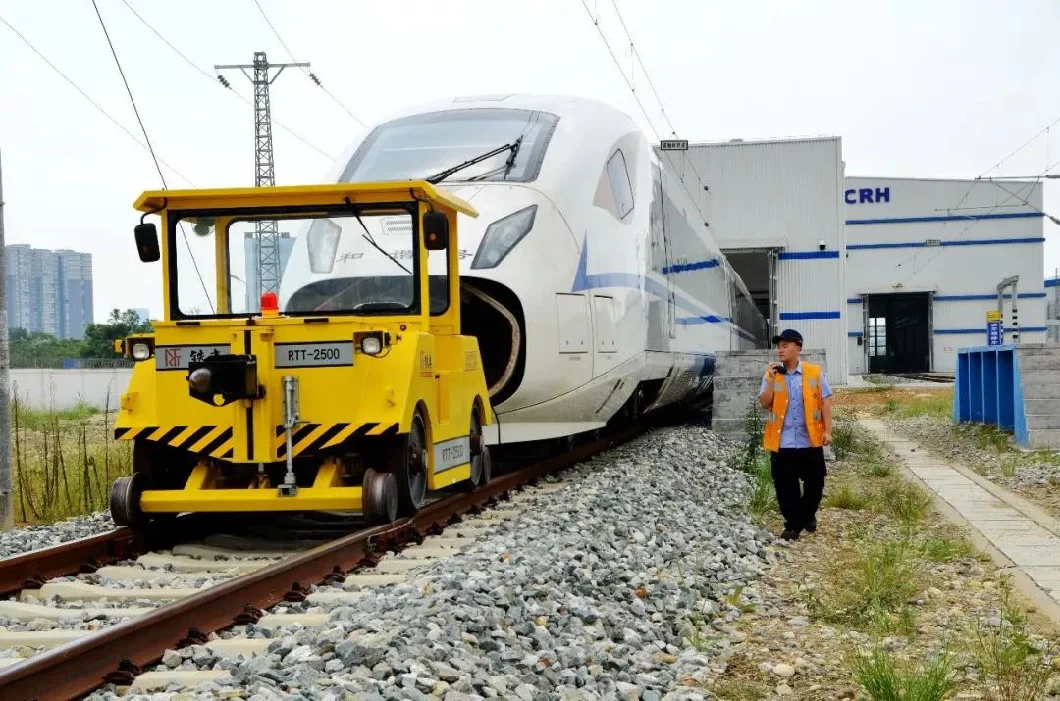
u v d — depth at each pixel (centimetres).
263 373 741
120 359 4053
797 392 917
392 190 807
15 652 489
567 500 969
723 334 2403
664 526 897
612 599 660
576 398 1104
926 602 689
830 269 3972
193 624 508
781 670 539
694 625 630
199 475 778
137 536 757
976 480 1338
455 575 614
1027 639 583
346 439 740
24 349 4716
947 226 6191
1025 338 6109
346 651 452
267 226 829
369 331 741
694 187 4016
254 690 413
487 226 1039
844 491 1102
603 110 1299
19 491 1144
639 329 1270
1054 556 832
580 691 466
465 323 1156
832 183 3956
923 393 3578
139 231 804
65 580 657
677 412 2284
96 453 1469
